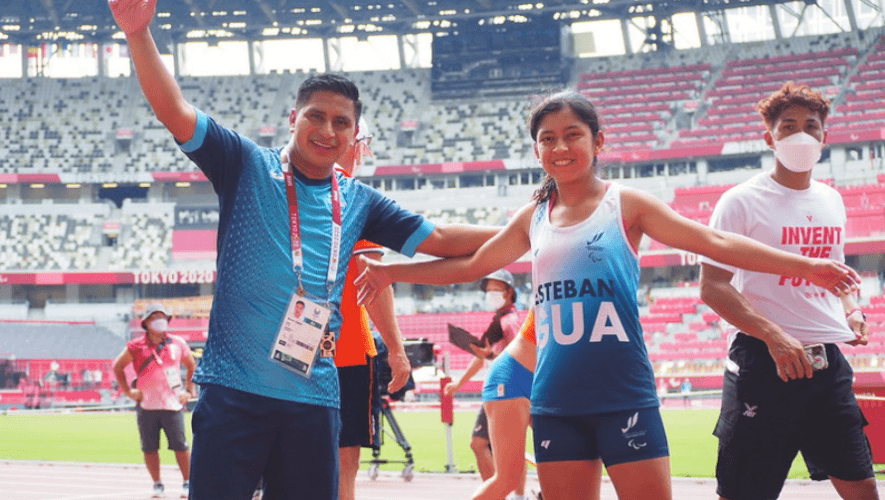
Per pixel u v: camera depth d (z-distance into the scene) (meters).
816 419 3.71
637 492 3.05
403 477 9.92
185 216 45.12
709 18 48.62
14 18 48.62
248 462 2.93
